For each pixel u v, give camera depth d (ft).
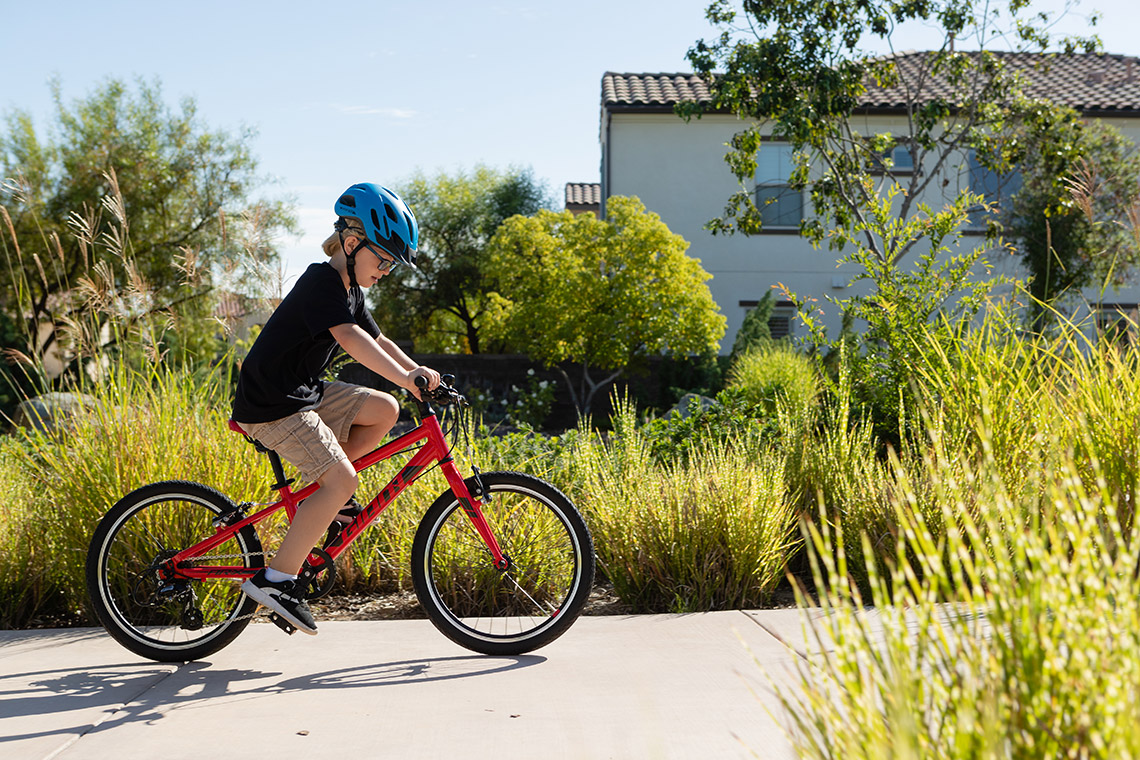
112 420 15.66
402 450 12.92
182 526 14.39
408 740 9.34
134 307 18.11
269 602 11.71
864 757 5.02
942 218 26.86
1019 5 43.27
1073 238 47.80
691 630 13.47
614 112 61.16
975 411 16.96
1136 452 13.06
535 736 9.39
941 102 44.96
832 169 44.50
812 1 42.45
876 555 15.66
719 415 26.32
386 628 14.03
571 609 12.63
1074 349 16.47
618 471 19.34
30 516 16.14
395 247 11.98
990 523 5.53
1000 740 4.63
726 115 61.21
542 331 50.31
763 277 61.62
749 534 15.69
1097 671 4.90
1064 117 46.03
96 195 57.00
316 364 12.15
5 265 53.42
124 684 11.41
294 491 12.79
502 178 84.38
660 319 48.98
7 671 12.02
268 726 9.80
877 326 25.11
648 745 9.07
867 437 19.98
